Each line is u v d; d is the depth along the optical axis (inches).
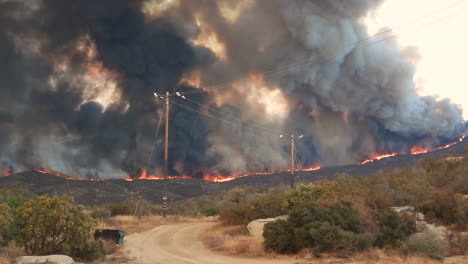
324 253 784.3
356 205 958.4
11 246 803.4
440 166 1775.3
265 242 897.5
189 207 2928.2
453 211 1043.3
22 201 1079.0
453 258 740.0
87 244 794.8
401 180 1357.0
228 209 1542.8
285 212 1390.3
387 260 698.2
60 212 757.3
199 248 1039.6
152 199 4682.6
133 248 1027.3
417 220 1008.9
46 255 731.4
